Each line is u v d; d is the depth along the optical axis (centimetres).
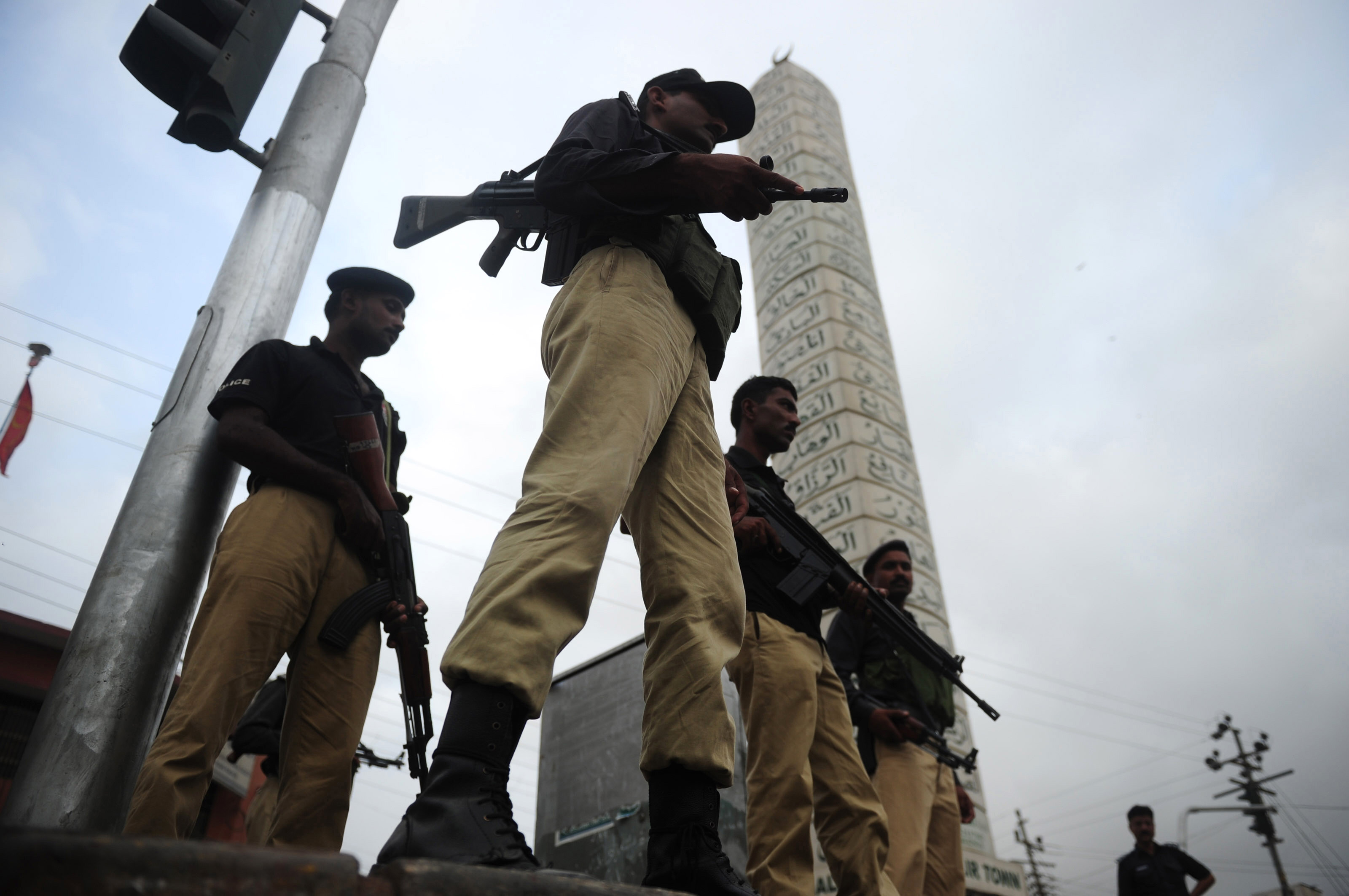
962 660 391
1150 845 690
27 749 224
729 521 181
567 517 142
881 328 1502
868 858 276
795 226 1593
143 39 333
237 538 242
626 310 168
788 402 365
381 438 306
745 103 224
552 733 470
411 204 261
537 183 184
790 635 287
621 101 199
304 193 335
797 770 265
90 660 236
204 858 67
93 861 61
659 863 142
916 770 381
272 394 272
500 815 114
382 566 267
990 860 984
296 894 71
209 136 334
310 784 240
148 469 271
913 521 1258
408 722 261
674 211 174
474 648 126
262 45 340
